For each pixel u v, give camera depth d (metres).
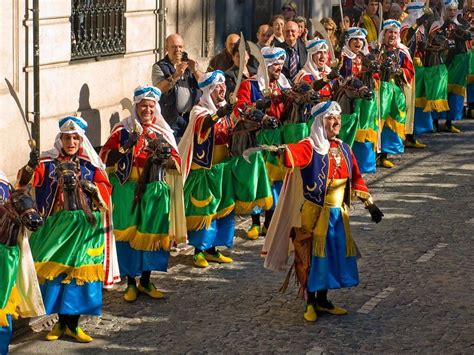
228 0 18.59
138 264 9.98
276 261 9.68
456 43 17.94
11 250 8.15
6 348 8.22
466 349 8.90
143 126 10.09
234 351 8.78
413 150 17.16
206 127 10.74
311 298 9.52
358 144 14.43
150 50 15.07
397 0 18.97
